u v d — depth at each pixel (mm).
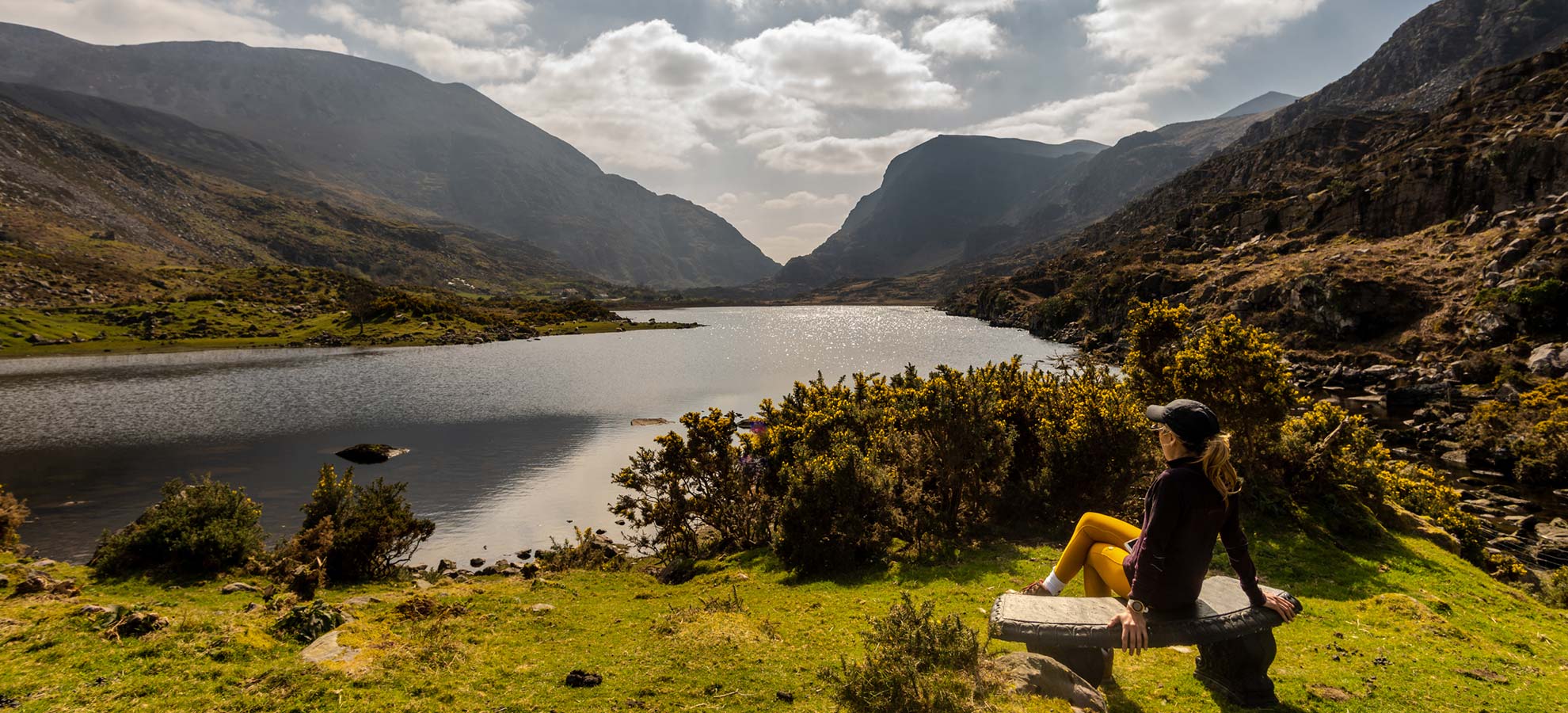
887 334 162250
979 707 4133
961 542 13641
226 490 16406
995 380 17312
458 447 43469
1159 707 4828
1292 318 86750
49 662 5801
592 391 69250
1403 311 76500
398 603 8727
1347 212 127750
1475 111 145000
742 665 6129
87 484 35125
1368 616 8422
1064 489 14625
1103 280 158750
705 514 19344
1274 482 14492
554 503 30000
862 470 13500
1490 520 26406
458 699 5414
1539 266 65312
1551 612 9570
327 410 59844
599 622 8375
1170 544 4113
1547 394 41406
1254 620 4395
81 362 107625
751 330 181875
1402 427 45938
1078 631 4355
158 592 12750
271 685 5410
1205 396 14789
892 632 4922
